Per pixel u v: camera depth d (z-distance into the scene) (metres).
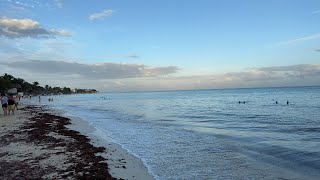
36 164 11.99
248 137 20.42
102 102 100.25
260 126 27.02
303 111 42.59
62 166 11.70
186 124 29.25
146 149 16.22
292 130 23.78
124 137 20.50
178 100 103.00
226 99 96.62
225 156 14.54
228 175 11.36
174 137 20.47
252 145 17.38
